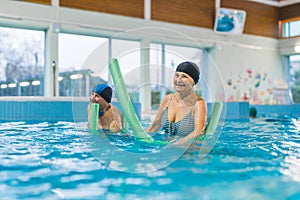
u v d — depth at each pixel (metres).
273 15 10.79
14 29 7.40
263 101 10.55
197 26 9.30
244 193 1.29
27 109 4.81
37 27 7.41
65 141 2.50
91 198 1.25
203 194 1.28
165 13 8.81
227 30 9.57
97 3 7.90
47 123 4.02
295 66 10.91
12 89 7.45
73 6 7.62
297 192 1.30
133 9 8.37
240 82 10.05
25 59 7.52
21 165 1.74
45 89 7.58
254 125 4.18
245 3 10.15
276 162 1.80
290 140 2.68
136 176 1.52
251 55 10.31
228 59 9.83
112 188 1.36
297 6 10.41
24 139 2.62
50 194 1.29
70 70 7.68
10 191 1.33
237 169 1.64
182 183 1.42
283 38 10.84
